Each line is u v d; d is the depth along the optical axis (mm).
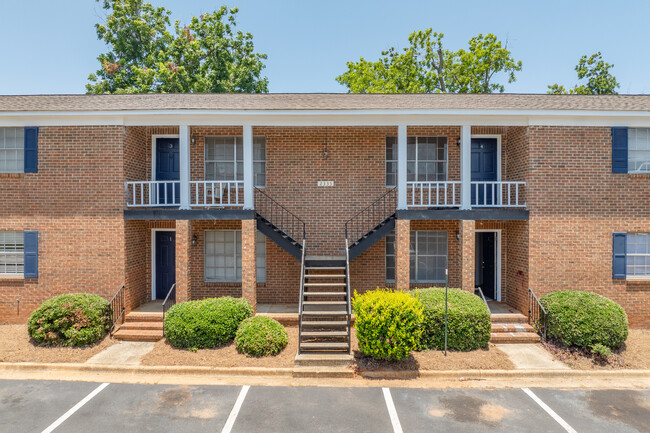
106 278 10859
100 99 12656
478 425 6367
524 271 11039
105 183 10867
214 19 25891
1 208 10992
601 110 10586
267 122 10977
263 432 6125
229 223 12570
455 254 12656
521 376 8195
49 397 7250
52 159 10914
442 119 10844
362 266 12500
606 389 7691
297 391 7508
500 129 12023
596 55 30641
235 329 9492
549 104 11695
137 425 6309
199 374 8234
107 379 8023
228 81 25281
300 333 8680
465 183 10891
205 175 12703
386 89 26594
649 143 11000
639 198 10891
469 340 9164
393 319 8266
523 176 11227
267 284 12516
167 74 23203
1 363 8477
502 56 26812
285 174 12562
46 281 10945
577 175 10820
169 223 12305
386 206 12531
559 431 6207
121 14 24891
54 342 9312
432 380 8055
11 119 10828
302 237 12516
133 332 10094
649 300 10906
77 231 10898
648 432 6176
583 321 9086
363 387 7688
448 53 28094
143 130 12281
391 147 12672
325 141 12531
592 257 10844
